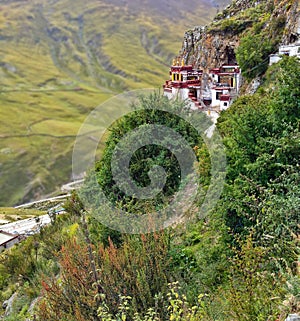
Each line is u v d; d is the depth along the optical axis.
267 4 28.58
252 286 5.71
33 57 183.50
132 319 6.70
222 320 5.93
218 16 36.12
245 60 21.03
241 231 8.12
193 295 7.37
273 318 5.21
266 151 8.65
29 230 32.44
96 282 6.96
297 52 17.66
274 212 6.87
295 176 7.47
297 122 8.56
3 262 16.48
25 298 12.27
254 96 13.38
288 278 5.20
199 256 8.31
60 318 7.23
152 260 7.83
